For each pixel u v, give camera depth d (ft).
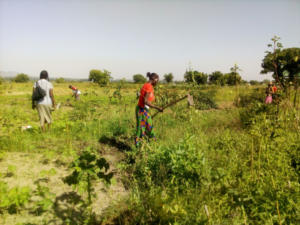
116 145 18.44
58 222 8.55
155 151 13.28
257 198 8.17
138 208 9.07
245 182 9.45
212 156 12.17
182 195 9.37
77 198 10.23
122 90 30.53
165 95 24.02
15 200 8.58
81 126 20.92
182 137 17.98
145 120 15.74
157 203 7.86
